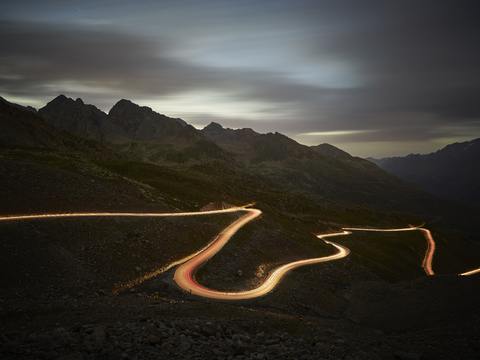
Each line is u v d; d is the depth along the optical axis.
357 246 158.88
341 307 67.88
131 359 15.85
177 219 91.56
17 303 34.75
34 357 14.82
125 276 57.31
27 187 71.12
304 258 107.06
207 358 17.72
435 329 39.38
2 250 47.22
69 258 53.97
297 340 25.45
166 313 31.33
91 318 26.02
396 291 71.69
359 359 21.77
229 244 90.12
